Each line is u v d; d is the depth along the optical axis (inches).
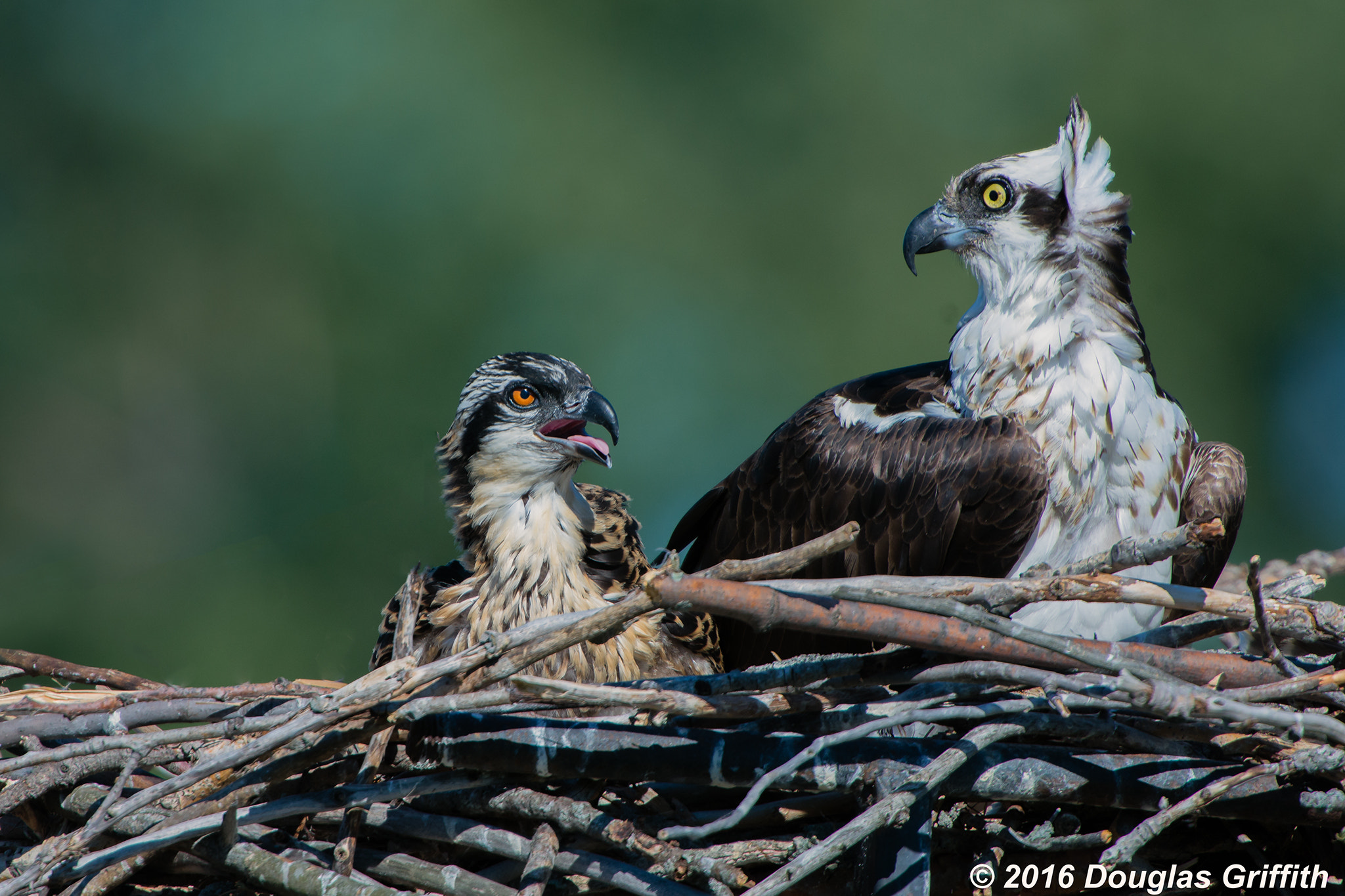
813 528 364.5
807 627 220.8
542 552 351.3
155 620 765.9
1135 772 240.7
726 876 230.2
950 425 341.7
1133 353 333.1
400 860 249.1
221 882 263.3
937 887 253.6
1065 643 220.5
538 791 248.4
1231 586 392.2
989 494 327.6
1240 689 237.1
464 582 358.0
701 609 213.5
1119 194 337.4
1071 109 345.1
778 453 383.2
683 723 250.7
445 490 373.4
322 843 259.6
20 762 219.1
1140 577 337.4
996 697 244.1
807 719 242.2
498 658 226.4
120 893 264.7
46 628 760.3
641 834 235.6
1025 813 256.5
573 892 245.6
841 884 246.7
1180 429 344.8
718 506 410.0
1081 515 332.2
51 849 215.5
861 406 375.2
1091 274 334.6
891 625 223.5
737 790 255.8
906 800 217.8
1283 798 234.4
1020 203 337.4
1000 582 226.7
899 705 233.5
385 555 816.3
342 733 231.8
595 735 241.0
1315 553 396.5
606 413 354.0
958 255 354.0
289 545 818.2
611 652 341.4
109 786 265.9
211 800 234.1
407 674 221.3
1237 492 342.3
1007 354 337.7
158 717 262.8
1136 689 210.2
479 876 244.7
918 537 337.4
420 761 243.1
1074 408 329.4
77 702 268.8
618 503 388.8
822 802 254.2
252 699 269.7
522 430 350.6
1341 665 241.6
